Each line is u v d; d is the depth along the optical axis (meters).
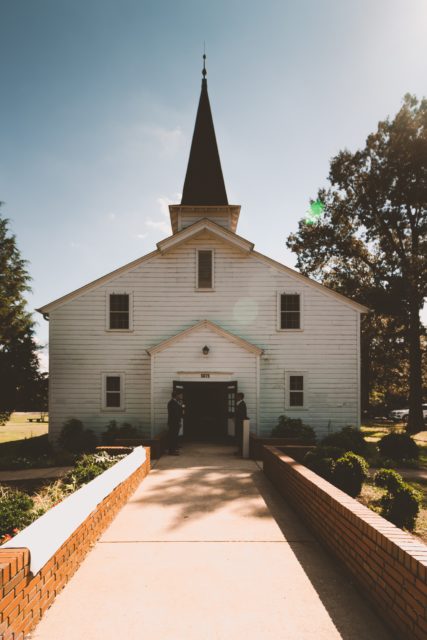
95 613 3.99
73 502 4.95
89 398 17.61
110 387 17.78
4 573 3.17
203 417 18.72
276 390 17.69
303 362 17.81
